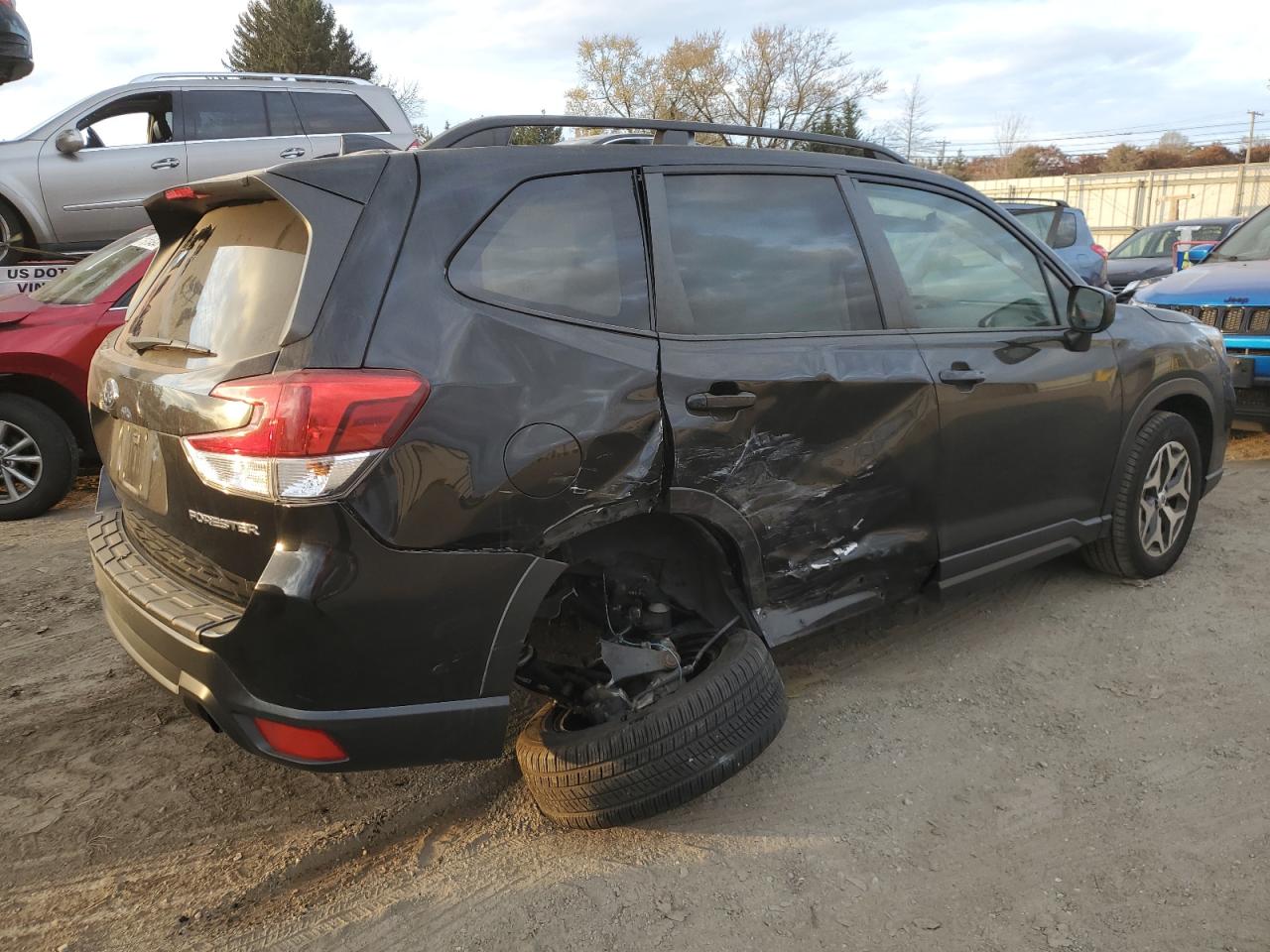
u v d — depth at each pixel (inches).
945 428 124.9
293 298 84.4
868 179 128.0
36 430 224.2
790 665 144.1
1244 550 182.7
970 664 142.7
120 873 101.6
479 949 90.1
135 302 116.6
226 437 82.7
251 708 84.7
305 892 99.1
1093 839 102.8
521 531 89.9
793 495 110.8
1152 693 132.3
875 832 105.1
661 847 103.6
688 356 102.5
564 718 107.0
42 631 161.0
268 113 383.6
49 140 347.3
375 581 83.2
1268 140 2377.0
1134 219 1668.3
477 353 88.7
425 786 116.7
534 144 102.9
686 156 111.4
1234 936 88.2
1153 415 162.9
